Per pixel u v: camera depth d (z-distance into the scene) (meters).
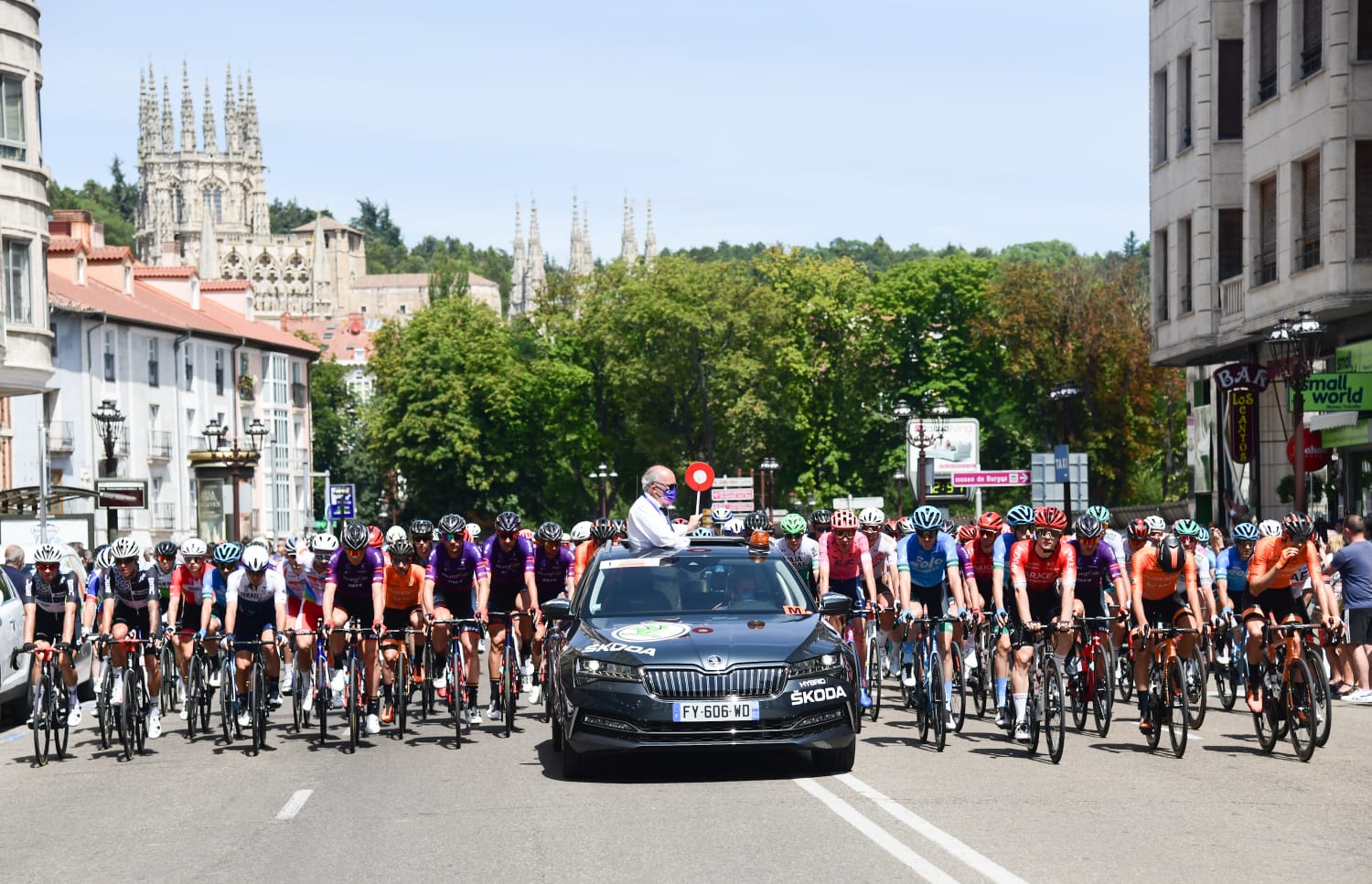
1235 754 13.41
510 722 15.69
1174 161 35.78
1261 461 35.78
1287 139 29.61
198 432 70.06
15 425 54.03
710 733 11.47
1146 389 69.62
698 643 11.73
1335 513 30.72
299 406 83.50
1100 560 13.83
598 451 89.00
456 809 10.87
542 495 88.50
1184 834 9.33
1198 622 14.39
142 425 64.25
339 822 10.50
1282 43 29.78
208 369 71.56
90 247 67.69
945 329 84.12
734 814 10.30
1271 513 35.53
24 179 37.25
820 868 8.38
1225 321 33.59
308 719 16.48
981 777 11.95
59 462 57.03
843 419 85.88
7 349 36.84
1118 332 68.44
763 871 8.34
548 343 91.31
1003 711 14.02
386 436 84.56
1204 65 34.25
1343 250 27.72
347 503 46.59
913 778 11.92
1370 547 17.84
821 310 86.25
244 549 15.51
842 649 12.03
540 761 13.54
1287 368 28.05
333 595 15.23
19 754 16.05
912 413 83.62
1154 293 37.47
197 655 16.03
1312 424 31.22
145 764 14.51
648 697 11.46
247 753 14.91
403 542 15.59
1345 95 27.64
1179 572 14.36
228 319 78.12
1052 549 13.55
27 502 36.69
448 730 16.19
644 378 82.88
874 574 16.92
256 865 9.08
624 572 13.11
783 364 82.69
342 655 15.27
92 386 60.00
